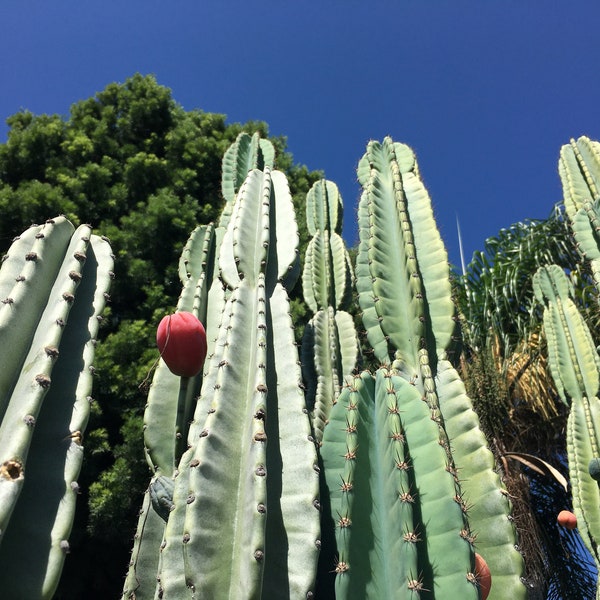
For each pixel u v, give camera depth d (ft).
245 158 12.33
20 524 4.28
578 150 15.74
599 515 14.93
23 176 31.30
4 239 28.02
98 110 35.47
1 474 3.97
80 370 5.28
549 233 28.22
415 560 5.50
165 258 29.25
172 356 7.58
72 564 21.81
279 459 6.34
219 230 11.55
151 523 7.97
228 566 5.44
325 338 11.61
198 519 5.48
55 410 4.96
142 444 22.30
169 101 36.27
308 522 5.79
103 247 6.33
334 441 6.84
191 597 5.50
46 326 5.10
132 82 36.70
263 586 5.51
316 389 11.09
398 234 9.55
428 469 6.23
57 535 4.27
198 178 34.14
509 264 28.22
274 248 8.71
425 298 9.18
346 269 12.80
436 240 9.61
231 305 7.79
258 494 5.35
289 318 7.59
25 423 4.23
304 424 6.48
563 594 21.95
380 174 10.68
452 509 5.83
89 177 30.19
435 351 8.72
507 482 19.80
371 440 6.81
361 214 10.19
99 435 22.49
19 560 4.15
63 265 5.89
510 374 23.45
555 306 18.37
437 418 6.75
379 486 6.47
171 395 8.87
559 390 17.26
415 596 5.32
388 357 8.86
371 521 6.20
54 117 33.88
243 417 6.46
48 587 4.06
